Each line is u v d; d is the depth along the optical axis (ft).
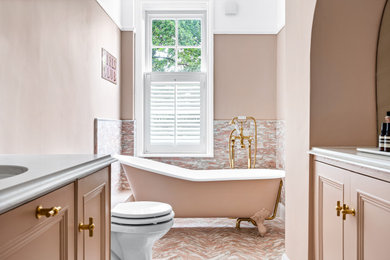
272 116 14.87
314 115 6.74
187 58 15.60
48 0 7.61
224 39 14.92
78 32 9.49
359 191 4.70
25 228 2.40
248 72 14.92
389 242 3.95
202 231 11.65
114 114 13.52
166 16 15.60
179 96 15.39
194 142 15.39
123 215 7.24
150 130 15.46
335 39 6.68
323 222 6.16
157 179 10.90
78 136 9.59
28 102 6.77
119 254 7.75
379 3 6.53
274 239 10.75
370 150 5.18
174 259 9.09
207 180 10.71
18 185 2.31
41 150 7.34
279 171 11.58
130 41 14.61
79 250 3.57
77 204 3.49
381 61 6.56
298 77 7.47
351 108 6.77
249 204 11.05
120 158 11.26
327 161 5.93
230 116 14.92
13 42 6.23
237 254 9.45
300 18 7.32
